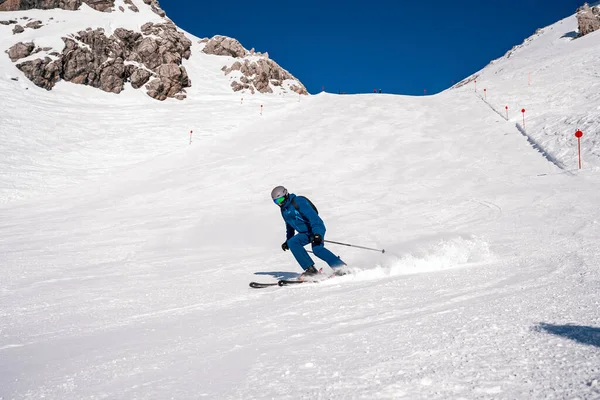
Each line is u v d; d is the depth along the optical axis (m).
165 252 9.84
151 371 2.45
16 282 7.33
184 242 11.02
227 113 34.06
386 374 1.91
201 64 52.75
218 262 8.21
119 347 3.14
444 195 13.55
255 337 2.99
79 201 18.30
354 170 18.98
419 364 1.99
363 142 23.25
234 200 16.53
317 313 3.54
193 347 2.91
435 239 8.33
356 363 2.12
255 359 2.43
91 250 10.50
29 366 2.85
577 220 8.38
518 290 3.54
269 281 6.16
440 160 18.48
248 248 9.72
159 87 42.38
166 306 4.82
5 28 42.56
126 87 42.53
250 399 1.82
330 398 1.72
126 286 6.44
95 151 25.52
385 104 32.44
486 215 10.41
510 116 23.03
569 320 2.41
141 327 3.84
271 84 53.16
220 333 3.24
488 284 3.95
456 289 3.87
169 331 3.53
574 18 76.12
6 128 26.66
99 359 2.84
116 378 2.38
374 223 11.18
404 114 28.45
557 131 17.92
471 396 1.58
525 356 1.91
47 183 20.66
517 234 7.75
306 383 1.92
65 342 3.53
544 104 23.77
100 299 5.57
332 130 26.56
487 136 20.78
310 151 22.78
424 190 14.61
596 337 2.04
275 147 24.31
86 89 40.00
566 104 22.48
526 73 37.31
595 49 38.38
